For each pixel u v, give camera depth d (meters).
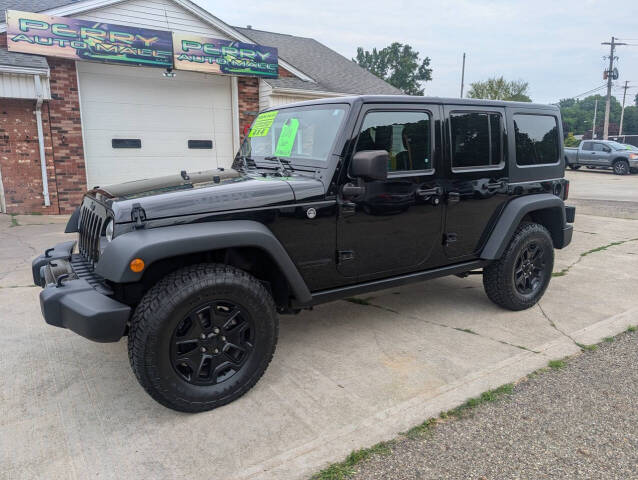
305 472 2.22
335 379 3.10
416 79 55.94
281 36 19.88
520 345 3.61
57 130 9.73
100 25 9.55
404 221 3.45
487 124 3.89
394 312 4.38
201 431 2.54
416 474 2.21
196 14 11.11
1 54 8.81
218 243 2.58
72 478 2.18
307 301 3.03
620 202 12.06
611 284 5.19
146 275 2.75
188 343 2.67
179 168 11.56
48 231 8.06
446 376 3.13
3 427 2.58
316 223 3.04
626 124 96.31
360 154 2.89
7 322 4.07
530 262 4.35
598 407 2.77
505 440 2.46
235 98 11.96
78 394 2.93
